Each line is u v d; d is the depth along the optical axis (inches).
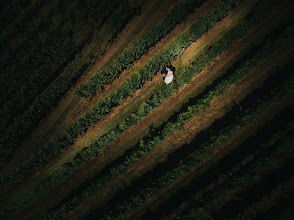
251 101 649.0
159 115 743.7
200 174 621.0
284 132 577.3
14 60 1150.3
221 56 744.3
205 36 803.4
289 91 601.0
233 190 554.9
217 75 725.9
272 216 514.3
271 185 542.0
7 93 1053.2
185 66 788.6
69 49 1044.5
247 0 787.4
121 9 984.9
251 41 728.3
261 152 581.0
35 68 1074.7
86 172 762.8
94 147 748.6
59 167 808.3
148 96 794.2
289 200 513.7
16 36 1226.6
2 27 1254.9
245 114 637.9
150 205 634.2
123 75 895.1
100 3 1053.2
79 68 1010.7
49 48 1081.4
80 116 883.4
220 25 797.2
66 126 885.2
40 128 923.4
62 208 696.4
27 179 827.4
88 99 909.8
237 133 621.0
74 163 754.8
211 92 671.1
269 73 655.8
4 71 1146.0
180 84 748.0
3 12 1259.2
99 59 994.1
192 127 679.7
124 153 740.0
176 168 627.2
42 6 1232.2
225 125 650.2
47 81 1037.8
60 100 960.3
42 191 764.0
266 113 611.8
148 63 789.9
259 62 669.9
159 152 689.6
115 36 1013.8
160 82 796.0
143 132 741.3
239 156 601.0
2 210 804.0
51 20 1161.4
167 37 895.1
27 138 919.7
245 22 714.2
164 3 965.2
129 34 984.9
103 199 697.6
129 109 800.3
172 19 860.6
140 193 661.3
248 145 602.9
